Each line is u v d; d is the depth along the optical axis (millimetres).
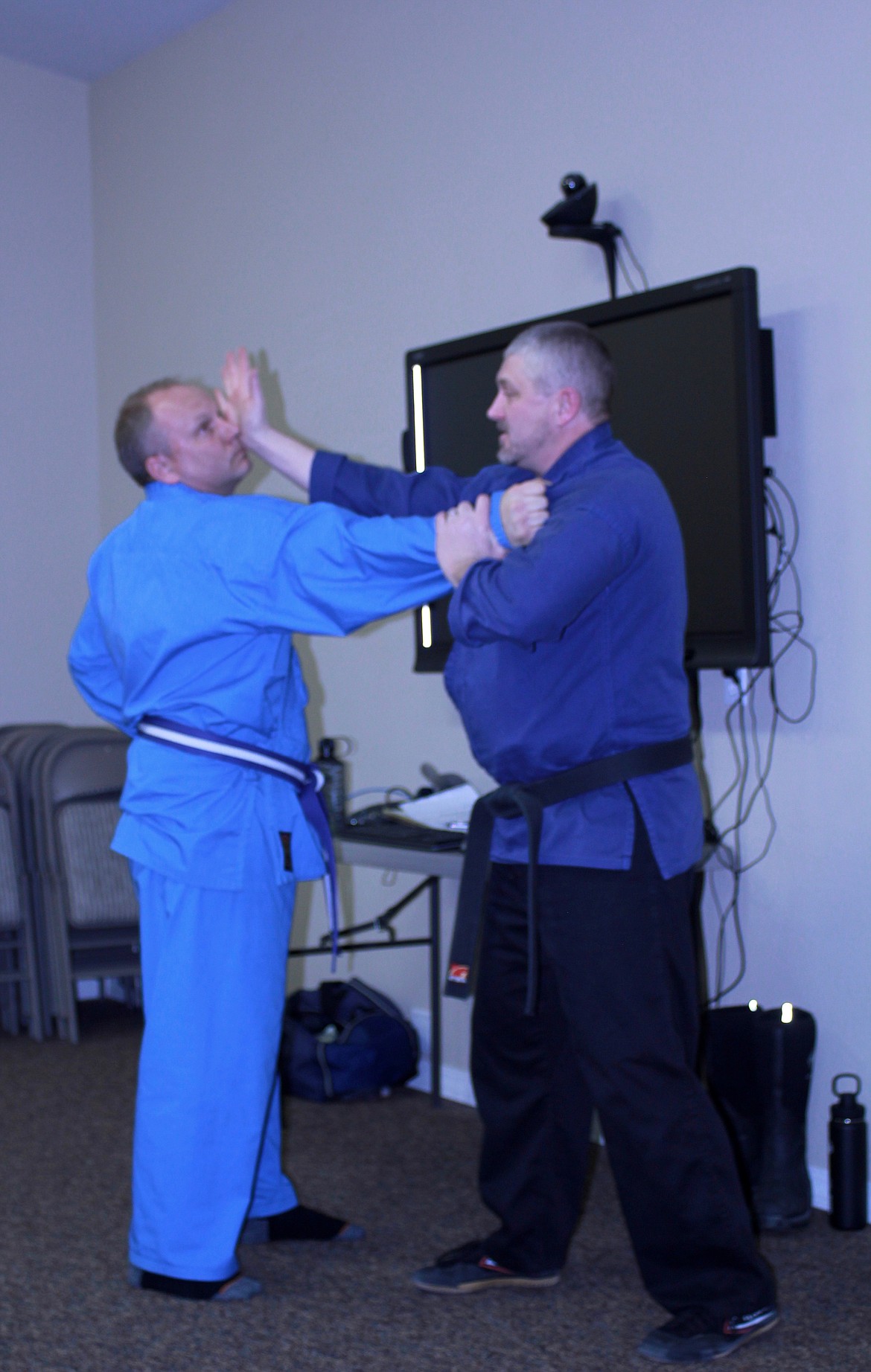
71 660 2268
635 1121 1835
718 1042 2406
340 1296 2131
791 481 2562
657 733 1881
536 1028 2033
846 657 2498
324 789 3229
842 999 2525
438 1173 2732
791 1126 2389
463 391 2980
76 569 4555
